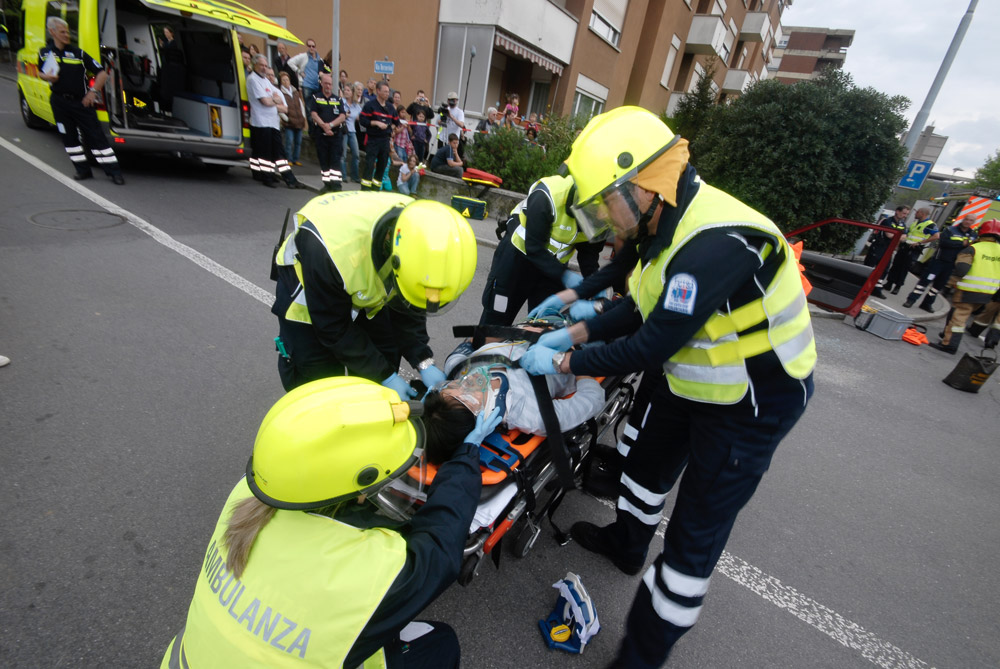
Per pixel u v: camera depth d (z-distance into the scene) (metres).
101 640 1.59
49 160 6.77
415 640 1.39
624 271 2.34
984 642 2.14
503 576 2.10
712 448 1.48
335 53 8.14
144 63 7.88
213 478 2.27
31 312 3.32
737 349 1.38
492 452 1.74
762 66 32.03
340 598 1.00
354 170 8.98
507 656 1.78
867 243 10.49
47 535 1.89
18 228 4.58
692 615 1.56
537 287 3.11
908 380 5.09
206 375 2.99
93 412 2.54
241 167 8.97
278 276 1.90
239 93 7.07
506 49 10.97
